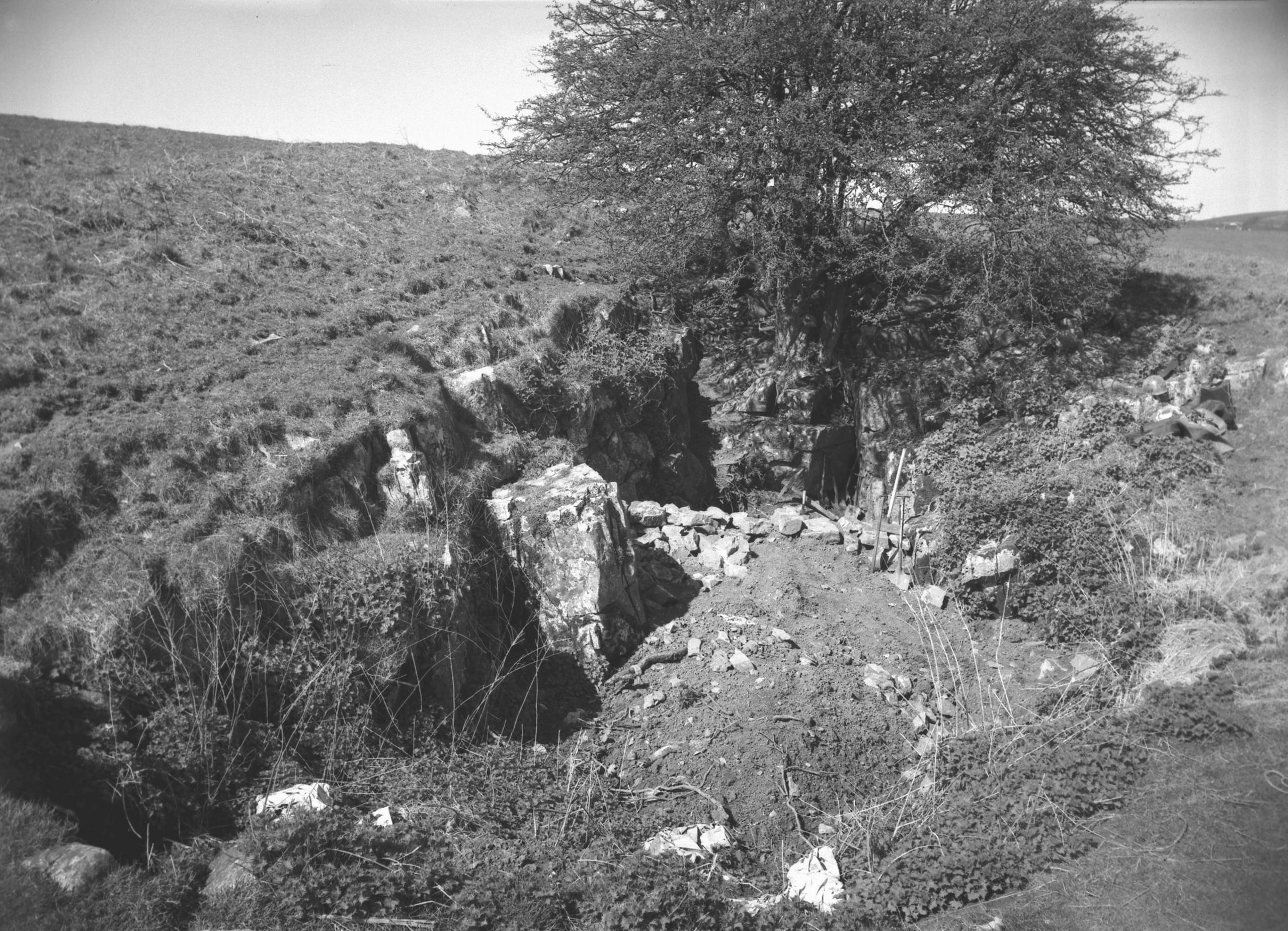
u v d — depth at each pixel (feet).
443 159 75.66
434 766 28.76
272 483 31.24
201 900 21.67
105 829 23.18
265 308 42.65
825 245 54.60
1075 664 37.27
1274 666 32.99
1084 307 56.80
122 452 30.30
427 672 31.04
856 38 54.49
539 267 57.06
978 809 28.22
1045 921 23.39
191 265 44.70
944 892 24.52
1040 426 51.93
